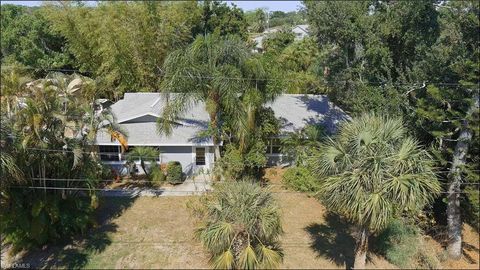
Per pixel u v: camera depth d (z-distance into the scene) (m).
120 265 13.99
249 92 18.06
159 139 20.69
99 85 19.53
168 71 17.97
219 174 19.55
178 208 18.14
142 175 21.61
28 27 34.69
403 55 20.27
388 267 14.21
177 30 32.91
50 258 14.51
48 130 14.36
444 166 16.36
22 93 13.93
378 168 10.94
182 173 21.22
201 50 17.81
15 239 14.55
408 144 11.43
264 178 21.34
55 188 15.05
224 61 18.05
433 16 18.66
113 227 16.48
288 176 20.36
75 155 14.41
